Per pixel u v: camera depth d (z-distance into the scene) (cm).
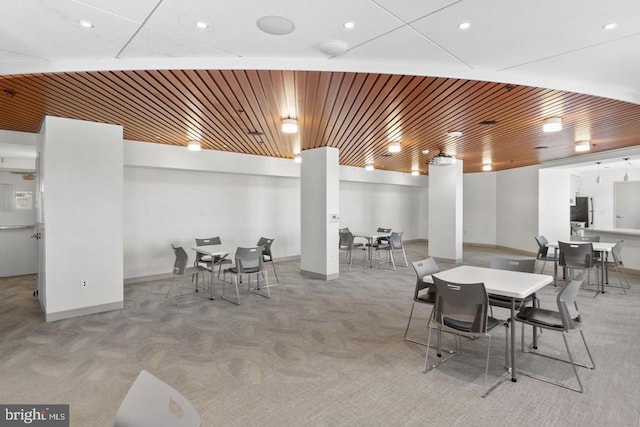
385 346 346
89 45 243
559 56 266
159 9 195
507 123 478
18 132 541
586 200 998
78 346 345
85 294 446
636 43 243
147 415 121
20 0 184
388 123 481
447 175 855
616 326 396
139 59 269
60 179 427
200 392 258
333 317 438
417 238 1312
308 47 249
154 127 516
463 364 305
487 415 229
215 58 268
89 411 235
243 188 814
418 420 224
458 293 268
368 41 239
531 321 283
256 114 440
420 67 286
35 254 704
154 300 521
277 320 427
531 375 283
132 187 650
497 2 189
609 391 257
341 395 254
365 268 786
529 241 967
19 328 397
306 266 694
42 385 269
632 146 679
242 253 506
